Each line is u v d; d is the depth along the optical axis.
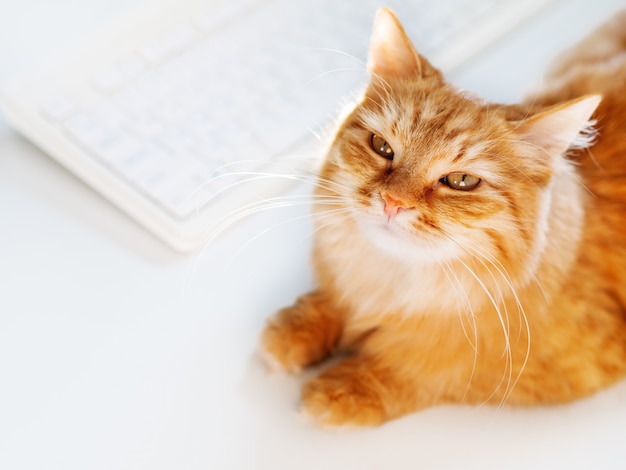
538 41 1.08
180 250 0.85
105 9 1.14
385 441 0.72
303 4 1.07
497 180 0.74
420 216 0.73
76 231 0.87
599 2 1.13
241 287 0.83
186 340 0.78
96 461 0.69
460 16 1.06
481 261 0.74
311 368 0.81
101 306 0.80
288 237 0.87
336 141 0.82
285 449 0.70
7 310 0.80
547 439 0.72
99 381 0.75
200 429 0.71
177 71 0.98
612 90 0.96
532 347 0.78
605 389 0.78
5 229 0.87
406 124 0.77
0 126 0.96
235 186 0.87
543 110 0.77
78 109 0.93
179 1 1.04
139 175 0.87
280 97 0.96
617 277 0.84
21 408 0.73
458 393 0.79
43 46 1.08
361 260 0.82
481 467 0.69
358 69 1.00
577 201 0.81
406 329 0.81
